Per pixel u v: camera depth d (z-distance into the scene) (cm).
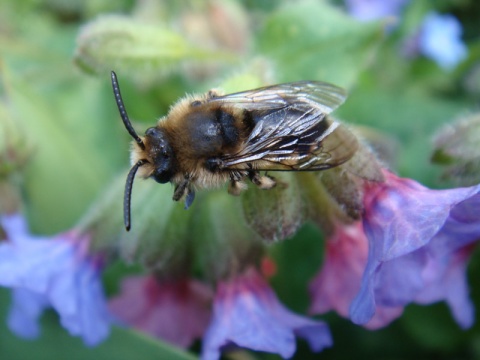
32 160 5
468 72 7
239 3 7
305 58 5
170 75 6
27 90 5
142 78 5
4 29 7
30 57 6
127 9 7
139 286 5
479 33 8
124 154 6
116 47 5
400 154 6
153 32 5
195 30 6
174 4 6
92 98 6
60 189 5
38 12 7
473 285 5
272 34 5
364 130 5
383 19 5
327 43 5
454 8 8
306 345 5
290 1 6
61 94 6
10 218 5
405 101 6
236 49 6
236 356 5
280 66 5
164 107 6
